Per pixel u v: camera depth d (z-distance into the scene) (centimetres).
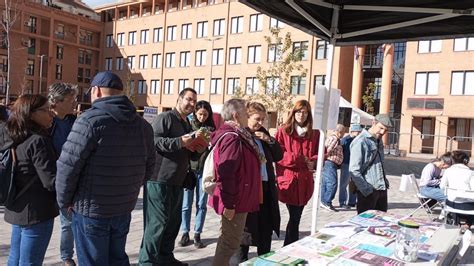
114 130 303
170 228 471
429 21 503
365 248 326
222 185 368
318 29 576
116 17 6131
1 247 515
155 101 5553
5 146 325
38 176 328
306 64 4172
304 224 741
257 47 4525
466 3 456
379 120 545
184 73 5225
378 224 409
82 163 295
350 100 4109
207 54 4984
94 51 6269
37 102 330
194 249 552
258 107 453
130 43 5919
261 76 3300
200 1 5166
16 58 5347
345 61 4066
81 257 313
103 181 300
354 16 541
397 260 301
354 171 537
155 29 5594
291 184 495
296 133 507
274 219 457
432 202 820
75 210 305
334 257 301
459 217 676
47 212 335
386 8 488
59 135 383
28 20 5444
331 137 875
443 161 780
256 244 456
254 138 439
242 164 383
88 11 6322
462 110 3250
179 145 418
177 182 439
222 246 393
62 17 5759
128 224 331
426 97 3406
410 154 3266
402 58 4122
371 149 541
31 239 335
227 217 369
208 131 431
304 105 504
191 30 5169
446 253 332
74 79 6012
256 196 399
